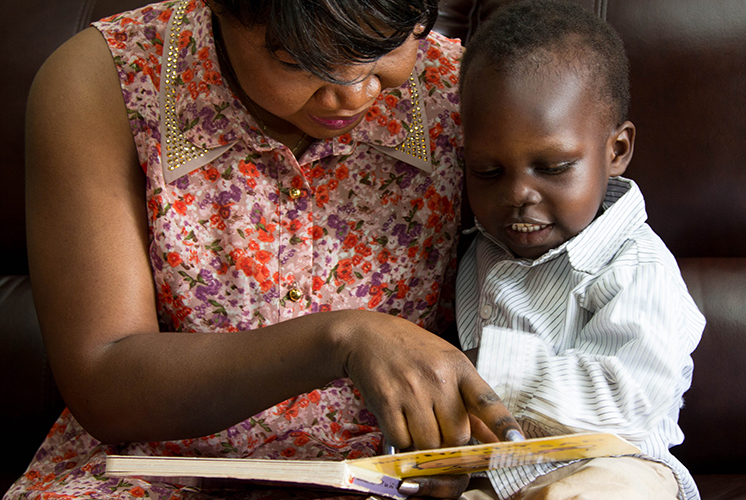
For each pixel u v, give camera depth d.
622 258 0.90
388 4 0.62
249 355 0.73
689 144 1.16
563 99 0.87
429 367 0.64
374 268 1.00
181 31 0.90
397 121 0.97
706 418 1.15
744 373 1.13
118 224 0.85
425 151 0.99
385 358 0.66
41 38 1.30
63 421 1.00
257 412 0.76
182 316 0.92
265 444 0.94
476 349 0.94
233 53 0.73
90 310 0.81
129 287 0.84
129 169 0.89
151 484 0.83
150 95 0.90
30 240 0.85
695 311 0.92
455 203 1.04
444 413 0.64
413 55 0.75
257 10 0.63
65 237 0.83
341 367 0.70
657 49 1.15
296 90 0.70
